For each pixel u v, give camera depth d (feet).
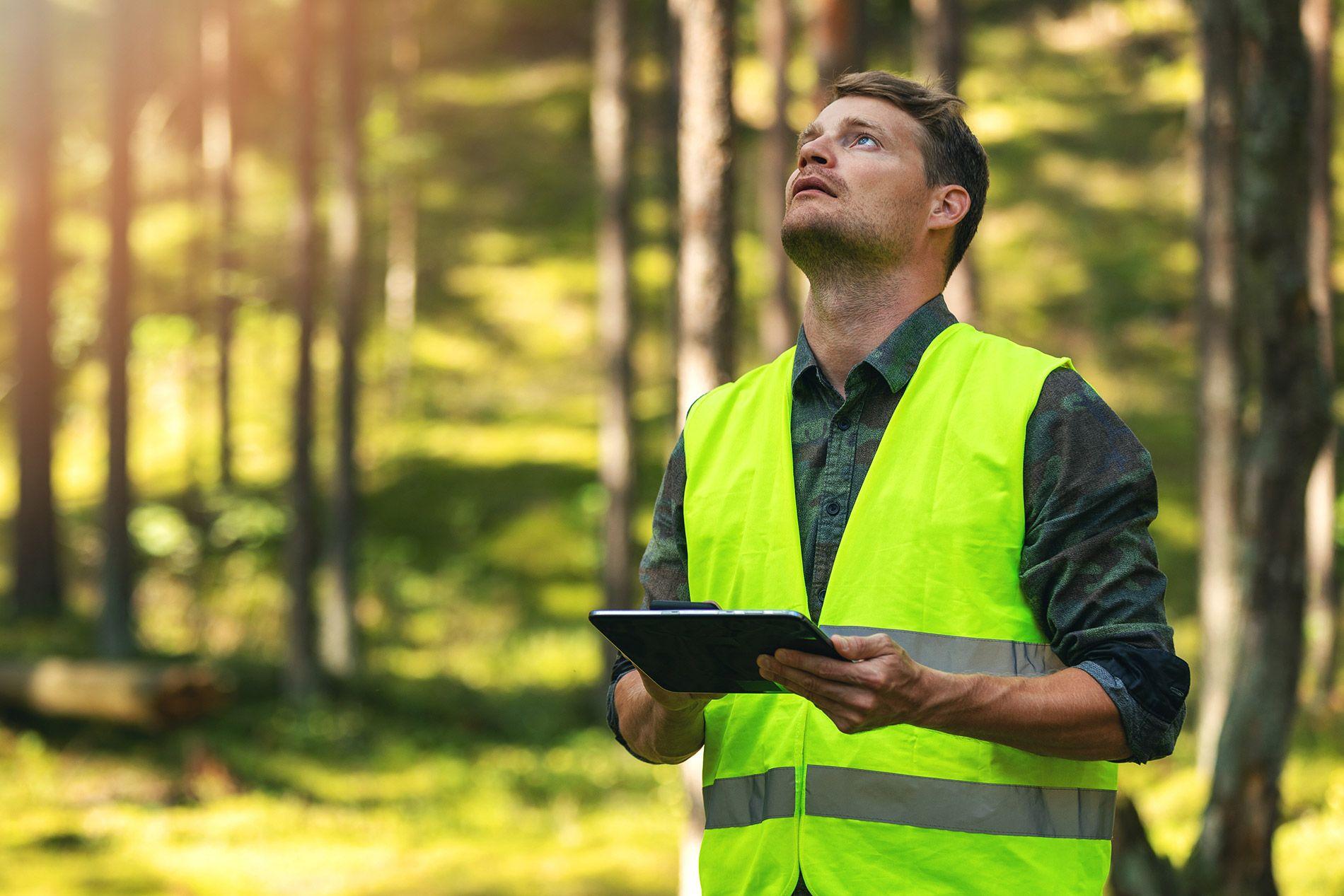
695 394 22.30
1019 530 8.16
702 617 7.11
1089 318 108.47
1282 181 23.41
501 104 139.54
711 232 22.22
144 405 109.91
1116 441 8.16
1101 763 8.32
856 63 40.96
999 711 7.44
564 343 114.32
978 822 7.99
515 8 146.41
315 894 41.24
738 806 8.68
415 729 64.95
